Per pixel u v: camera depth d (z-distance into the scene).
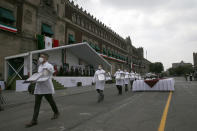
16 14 18.92
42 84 5.10
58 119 5.52
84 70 26.42
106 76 9.84
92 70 28.92
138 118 5.47
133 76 16.81
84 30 33.66
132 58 73.31
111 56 47.66
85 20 34.59
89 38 35.91
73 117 5.75
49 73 5.20
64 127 4.66
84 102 9.05
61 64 23.58
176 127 4.52
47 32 22.69
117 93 13.37
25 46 19.84
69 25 28.64
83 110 6.90
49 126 4.79
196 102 8.36
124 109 6.93
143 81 14.58
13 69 16.30
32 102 9.60
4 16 17.31
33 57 19.77
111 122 5.06
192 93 12.32
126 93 13.26
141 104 8.02
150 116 5.71
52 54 22.27
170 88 13.76
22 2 19.67
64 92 14.22
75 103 8.75
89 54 25.64
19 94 12.41
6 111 7.20
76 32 30.80
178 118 5.41
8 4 18.09
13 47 18.33
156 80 14.24
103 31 44.19
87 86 21.42
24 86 14.38
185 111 6.39
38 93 5.08
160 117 5.56
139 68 87.81
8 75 16.86
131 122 5.03
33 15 21.16
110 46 48.62
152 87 14.27
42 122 5.22
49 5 24.02
